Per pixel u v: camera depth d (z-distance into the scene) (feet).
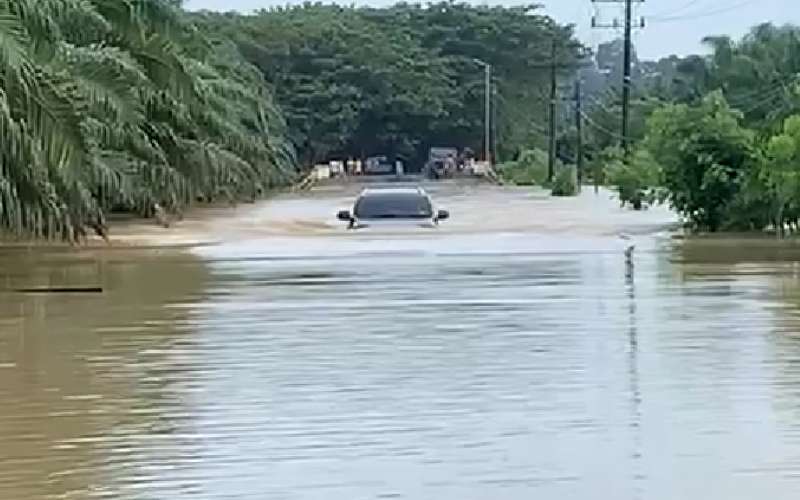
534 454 80.07
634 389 99.91
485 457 79.41
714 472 75.61
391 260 216.95
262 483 74.18
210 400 96.78
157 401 96.37
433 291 167.84
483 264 208.64
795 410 91.76
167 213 338.75
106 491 72.90
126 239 267.39
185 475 75.97
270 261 215.72
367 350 119.14
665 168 289.94
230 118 447.42
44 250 236.43
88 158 205.16
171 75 308.60
